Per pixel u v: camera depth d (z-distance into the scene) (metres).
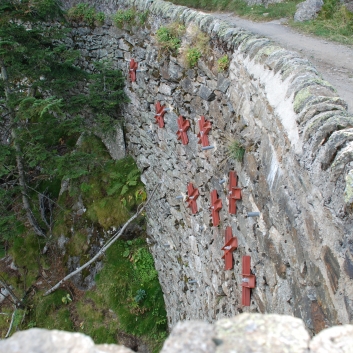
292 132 3.43
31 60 8.29
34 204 11.73
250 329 1.66
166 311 9.45
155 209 9.55
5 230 9.37
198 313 7.45
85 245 10.38
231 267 5.61
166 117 7.98
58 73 9.09
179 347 1.56
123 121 10.44
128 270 9.81
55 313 10.04
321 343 1.60
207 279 6.91
